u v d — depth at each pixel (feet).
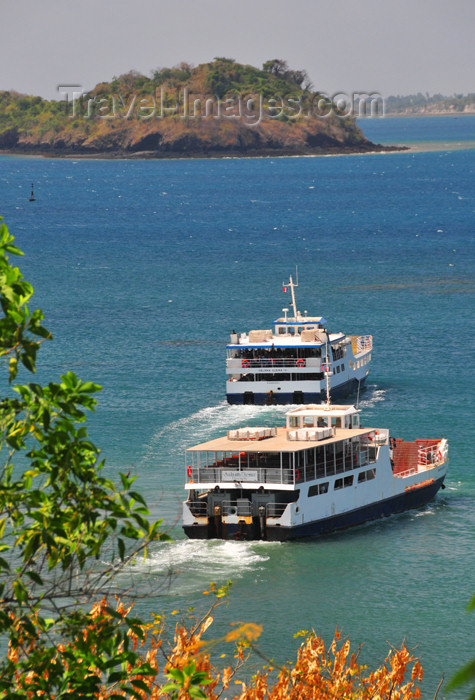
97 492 146.92
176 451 618.03
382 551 460.14
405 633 377.09
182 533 477.77
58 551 147.33
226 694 325.01
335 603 403.54
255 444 498.69
